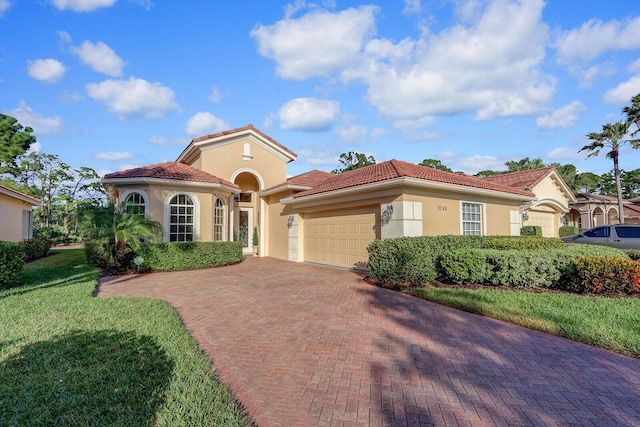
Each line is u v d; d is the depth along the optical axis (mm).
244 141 19609
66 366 4020
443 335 5523
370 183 11375
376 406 3412
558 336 5438
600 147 27719
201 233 15227
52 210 34406
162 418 3008
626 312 6309
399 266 9352
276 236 19031
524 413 3295
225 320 6383
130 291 9148
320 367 4328
